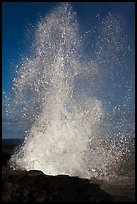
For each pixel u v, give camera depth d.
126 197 10.45
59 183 9.65
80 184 9.98
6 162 14.64
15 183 9.71
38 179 9.95
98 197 9.44
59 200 8.88
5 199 9.04
